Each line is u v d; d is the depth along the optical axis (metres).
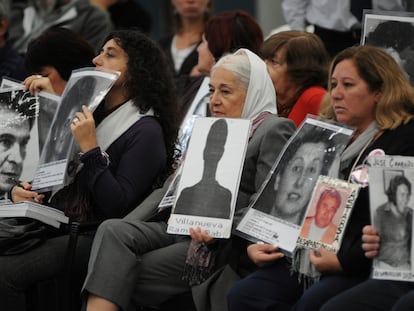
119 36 11.98
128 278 10.90
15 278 11.57
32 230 11.86
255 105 11.27
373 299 9.55
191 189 10.73
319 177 9.95
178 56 15.81
